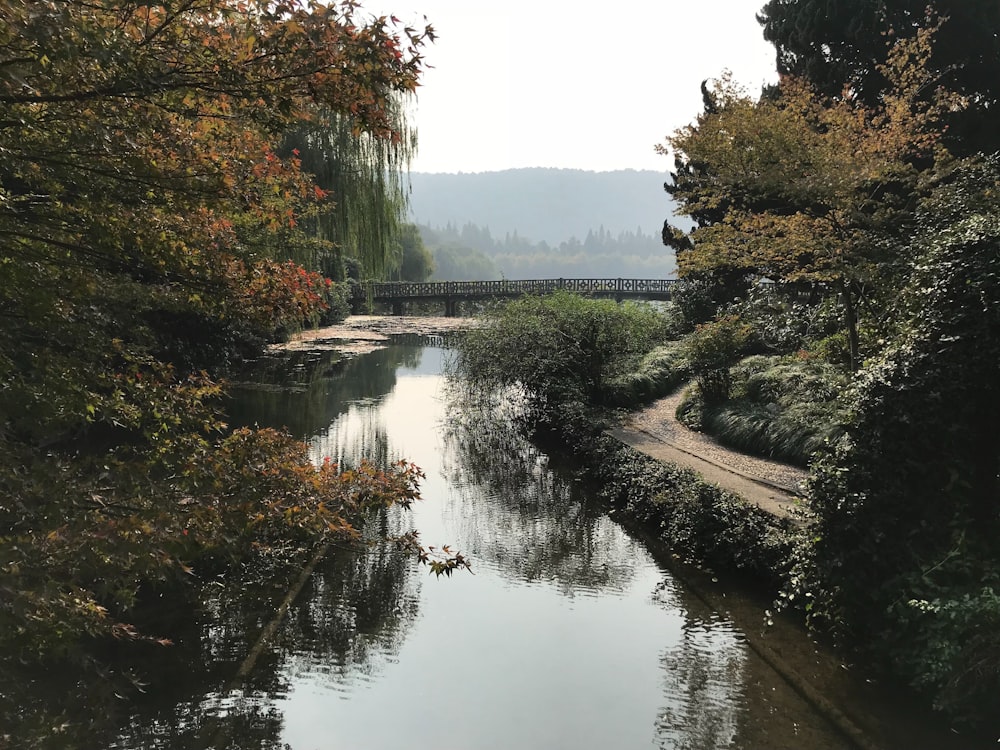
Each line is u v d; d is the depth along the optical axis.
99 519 3.12
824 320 12.02
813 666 4.85
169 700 4.45
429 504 8.92
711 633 5.52
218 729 4.19
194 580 6.10
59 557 2.98
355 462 10.69
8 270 3.24
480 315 15.18
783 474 8.43
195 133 3.42
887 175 9.01
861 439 4.87
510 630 5.61
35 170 3.09
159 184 3.14
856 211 8.37
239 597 5.91
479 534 7.88
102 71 2.70
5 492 2.88
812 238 8.33
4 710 3.73
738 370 12.43
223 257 3.90
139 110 3.02
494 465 10.75
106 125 2.93
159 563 3.16
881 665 4.62
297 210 7.53
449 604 6.07
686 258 10.46
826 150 8.38
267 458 4.10
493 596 6.25
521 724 4.31
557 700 4.60
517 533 7.91
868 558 4.65
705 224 17.67
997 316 4.50
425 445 11.87
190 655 5.01
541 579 6.63
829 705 4.32
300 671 4.91
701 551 6.88
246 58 2.76
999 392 4.51
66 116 2.91
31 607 2.81
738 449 9.93
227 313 4.04
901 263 7.29
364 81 2.73
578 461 10.73
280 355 21.81
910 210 9.59
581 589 6.41
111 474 3.27
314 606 5.93
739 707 4.47
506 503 8.98
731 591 6.13
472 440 12.25
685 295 18.92
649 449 10.05
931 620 4.15
